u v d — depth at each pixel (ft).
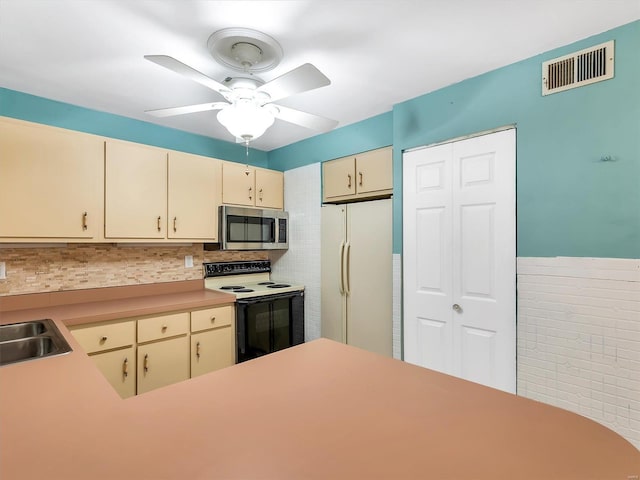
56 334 5.40
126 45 5.47
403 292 7.99
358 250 9.05
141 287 8.74
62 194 6.86
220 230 9.43
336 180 9.71
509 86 6.33
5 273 6.93
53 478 2.07
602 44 5.37
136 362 7.11
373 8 4.71
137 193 7.90
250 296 8.98
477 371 6.75
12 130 6.31
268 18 4.88
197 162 9.02
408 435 2.54
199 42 5.41
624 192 5.21
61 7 4.56
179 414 2.86
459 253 7.04
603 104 5.38
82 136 7.14
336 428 2.64
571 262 5.67
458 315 7.04
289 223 11.10
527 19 5.01
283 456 2.28
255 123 5.66
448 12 4.83
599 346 5.40
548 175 5.90
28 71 6.29
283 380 3.58
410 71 6.54
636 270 5.10
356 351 4.55
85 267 7.95
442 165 7.31
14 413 2.88
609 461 2.24
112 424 2.70
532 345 6.06
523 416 2.84
